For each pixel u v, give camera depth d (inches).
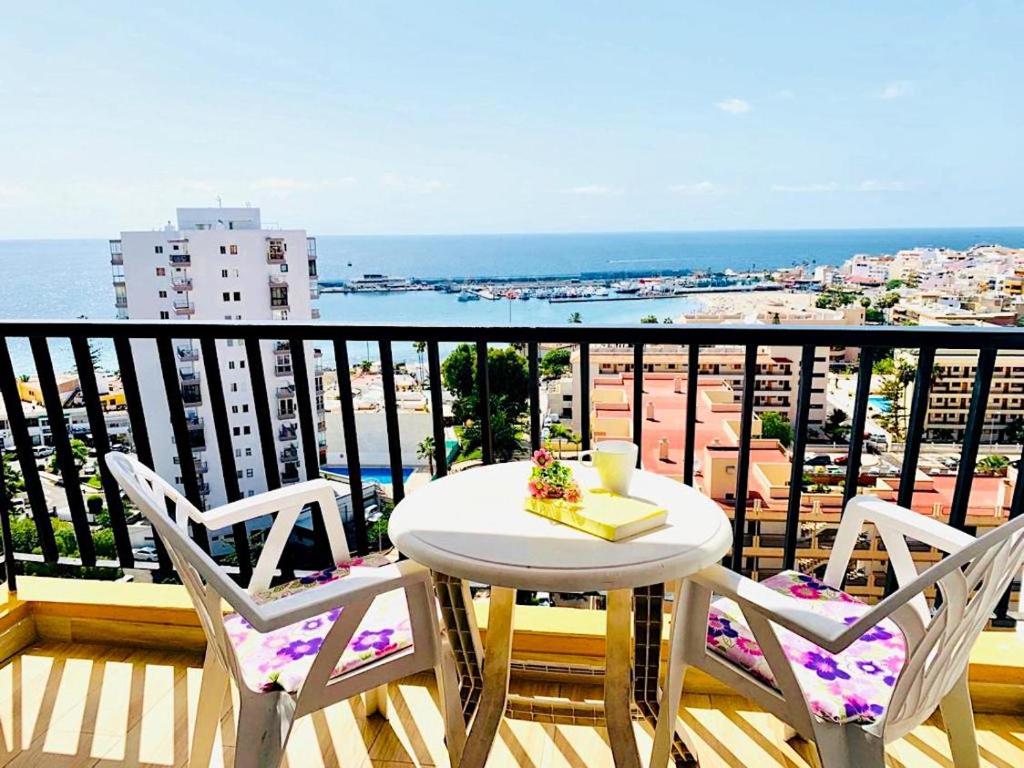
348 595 48.3
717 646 55.3
